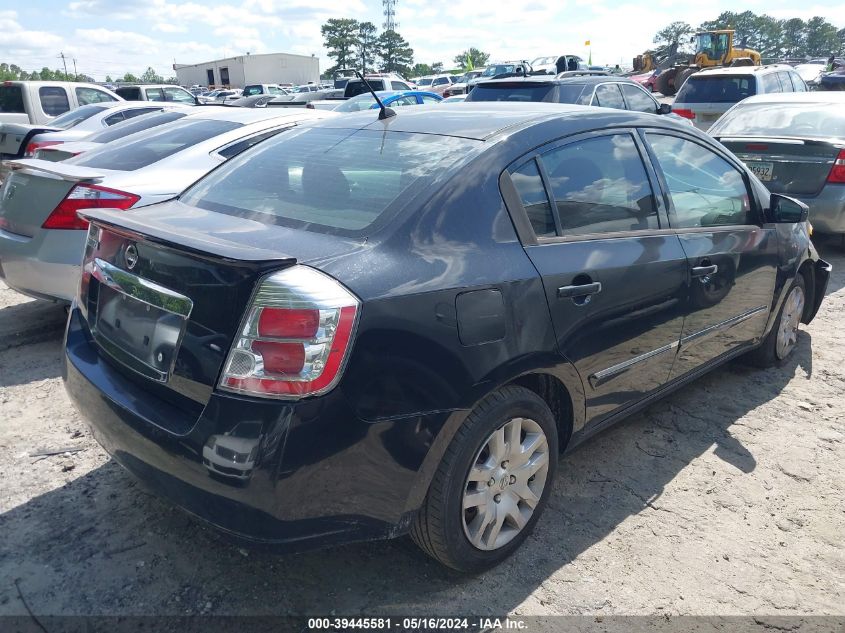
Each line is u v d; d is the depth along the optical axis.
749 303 3.99
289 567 2.70
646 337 3.19
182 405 2.27
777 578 2.73
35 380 4.34
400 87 17.97
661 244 3.25
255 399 2.06
